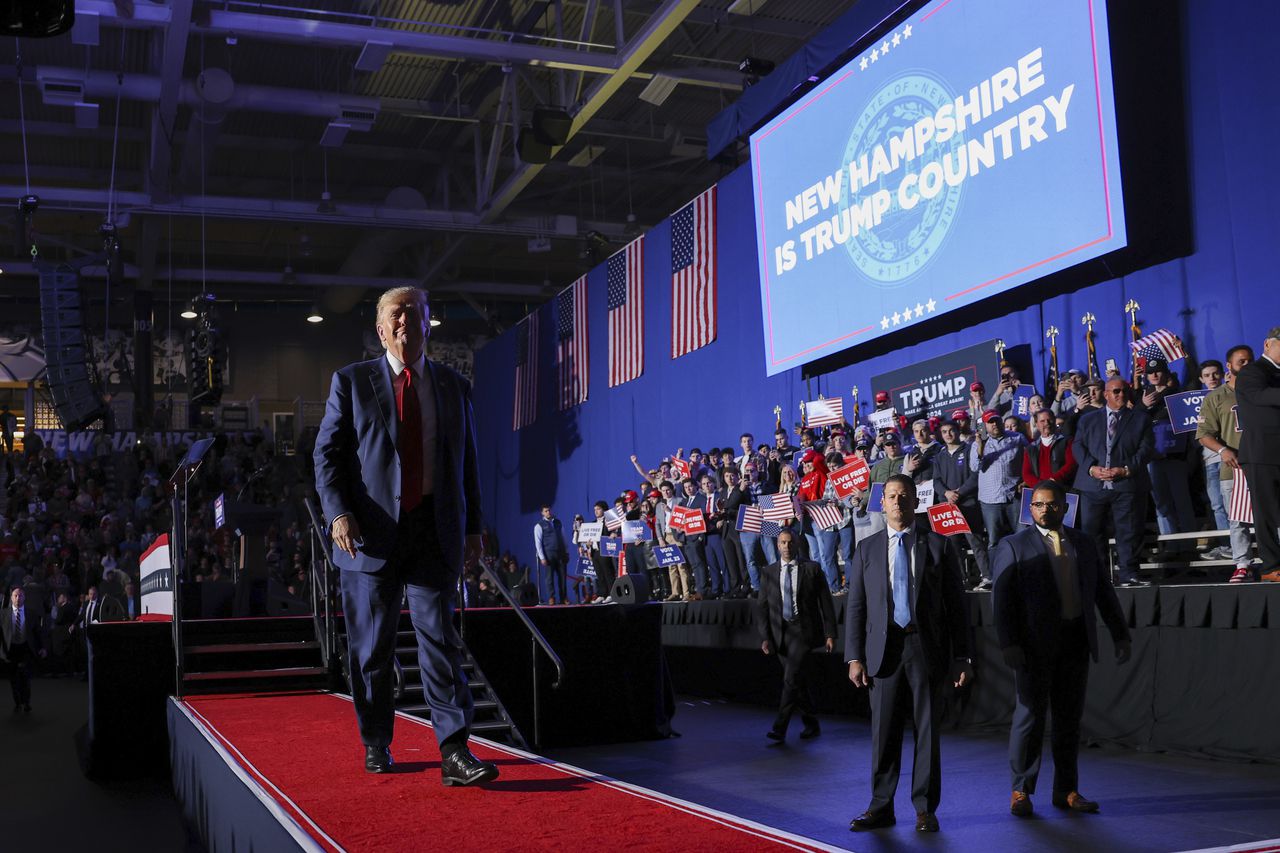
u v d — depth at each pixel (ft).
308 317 113.39
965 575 38.29
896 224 47.57
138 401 97.81
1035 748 19.56
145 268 96.02
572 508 84.12
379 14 65.46
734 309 63.77
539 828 10.89
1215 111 36.50
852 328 50.60
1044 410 34.65
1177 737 26.35
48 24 19.21
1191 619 26.05
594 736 34.45
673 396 70.13
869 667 19.12
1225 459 27.91
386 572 13.69
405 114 75.05
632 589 37.22
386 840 10.43
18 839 23.08
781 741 32.22
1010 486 35.19
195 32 61.05
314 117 79.56
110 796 27.86
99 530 79.00
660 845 10.17
